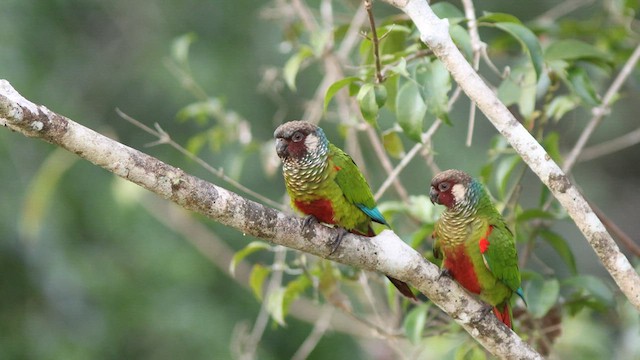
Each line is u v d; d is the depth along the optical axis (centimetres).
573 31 1229
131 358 1588
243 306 1644
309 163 866
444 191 887
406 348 1193
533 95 964
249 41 1828
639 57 1030
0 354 1544
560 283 962
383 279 1058
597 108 1014
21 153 1623
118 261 1612
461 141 1819
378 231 994
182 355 1573
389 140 950
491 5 1909
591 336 1214
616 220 2125
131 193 1310
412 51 908
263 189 1709
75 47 1781
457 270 899
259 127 1759
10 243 1571
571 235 2025
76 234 1611
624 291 770
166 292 1608
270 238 757
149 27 1848
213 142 1237
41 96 1650
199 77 1747
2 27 1634
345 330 1250
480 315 812
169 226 1587
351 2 1471
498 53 1198
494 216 898
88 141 686
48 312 1600
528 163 770
